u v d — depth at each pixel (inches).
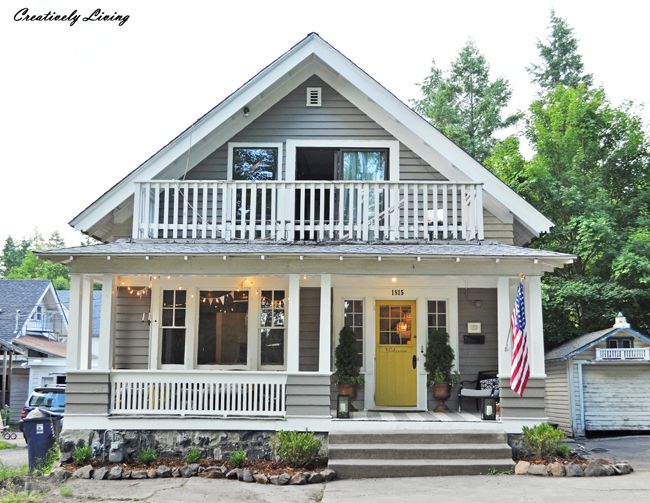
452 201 470.0
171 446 407.5
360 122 517.3
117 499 317.7
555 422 599.8
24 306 1135.0
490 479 354.9
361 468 370.0
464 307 503.8
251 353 495.8
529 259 412.5
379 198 492.1
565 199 749.3
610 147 816.3
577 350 563.8
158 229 478.3
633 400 568.1
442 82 1277.1
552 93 867.4
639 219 743.7
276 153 516.4
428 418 427.8
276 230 473.7
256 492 331.6
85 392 410.9
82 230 472.7
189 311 497.7
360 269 422.6
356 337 505.4
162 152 481.4
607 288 700.7
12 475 368.5
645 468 384.2
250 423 407.2
